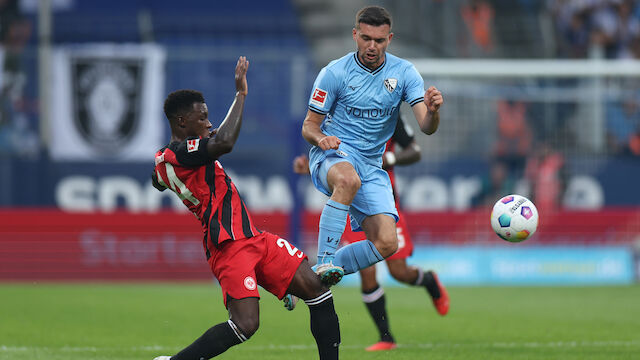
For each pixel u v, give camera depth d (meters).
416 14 76.81
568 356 23.89
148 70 70.38
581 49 77.94
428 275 27.61
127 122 69.12
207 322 34.53
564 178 72.19
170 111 17.77
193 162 17.25
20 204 67.75
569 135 73.19
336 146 18.41
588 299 47.44
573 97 73.12
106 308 40.88
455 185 71.19
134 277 66.19
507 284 60.66
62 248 65.94
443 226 68.62
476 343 27.28
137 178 68.62
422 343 27.30
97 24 71.69
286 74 72.19
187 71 71.25
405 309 40.78
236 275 17.16
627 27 78.19
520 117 72.94
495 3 77.69
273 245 17.78
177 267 66.50
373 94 19.52
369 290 25.70
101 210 67.38
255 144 70.62
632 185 72.56
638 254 63.28
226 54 72.50
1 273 65.31
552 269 61.91
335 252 19.75
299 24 74.62
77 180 68.31
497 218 20.50
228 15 74.00
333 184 19.41
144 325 33.31
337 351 18.34
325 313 18.16
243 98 17.36
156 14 73.12
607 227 70.00
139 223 66.69
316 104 19.61
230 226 17.39
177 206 68.75
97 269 66.12
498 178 71.88
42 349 25.28
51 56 68.19
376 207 19.80
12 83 68.12
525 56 77.62
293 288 17.88
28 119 68.19
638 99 73.06
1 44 70.25
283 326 32.78
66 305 42.47
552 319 36.09
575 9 77.81
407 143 26.00
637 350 25.45
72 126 68.31
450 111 72.62
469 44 77.38
